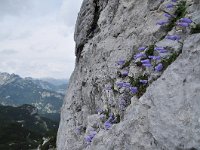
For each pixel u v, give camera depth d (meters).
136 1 13.20
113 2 15.27
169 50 8.43
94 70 14.62
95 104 13.90
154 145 6.65
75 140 14.43
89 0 17.83
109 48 13.53
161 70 8.34
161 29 10.02
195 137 5.76
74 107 16.89
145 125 7.14
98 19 16.94
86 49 16.91
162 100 6.91
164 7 10.60
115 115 10.37
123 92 10.06
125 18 13.34
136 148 7.08
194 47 6.96
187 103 6.28
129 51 11.60
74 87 18.05
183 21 8.27
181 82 6.75
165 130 6.40
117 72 11.49
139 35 11.23
